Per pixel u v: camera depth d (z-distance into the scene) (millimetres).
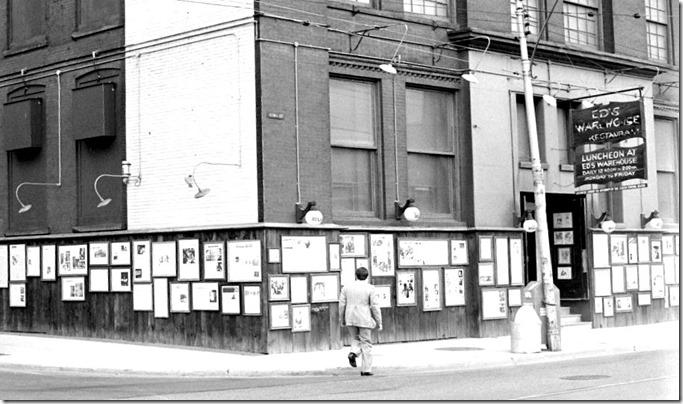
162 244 23969
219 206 22766
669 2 32875
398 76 24969
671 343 24391
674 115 32312
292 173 22312
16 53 28078
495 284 26031
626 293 29719
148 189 24453
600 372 18141
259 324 21781
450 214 26062
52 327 26688
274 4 22297
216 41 23016
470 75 24094
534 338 21766
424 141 25719
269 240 21766
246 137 22234
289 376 18859
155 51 24469
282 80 22328
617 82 30109
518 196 26781
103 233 25344
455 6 26469
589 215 29047
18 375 19094
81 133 25766
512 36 26594
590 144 27531
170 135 24000
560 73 28453
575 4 29750
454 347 23250
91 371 19562
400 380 17703
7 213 28266
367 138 24516
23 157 27969
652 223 29922
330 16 23719
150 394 15586
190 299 23266
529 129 22375
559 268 29500
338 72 23797
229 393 15695
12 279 27906
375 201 24469
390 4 25016
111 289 25172
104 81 25766
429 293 25016
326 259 22703
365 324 18641
